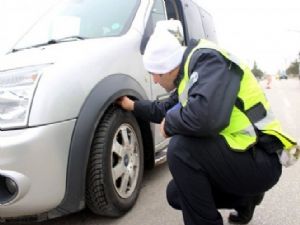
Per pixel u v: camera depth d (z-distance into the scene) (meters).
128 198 3.03
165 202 3.21
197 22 5.30
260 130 2.12
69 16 3.77
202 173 2.17
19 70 2.49
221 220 2.26
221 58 2.06
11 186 2.35
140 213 3.02
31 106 2.36
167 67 2.19
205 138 2.11
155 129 3.46
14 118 2.36
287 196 3.30
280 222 2.78
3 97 2.41
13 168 2.29
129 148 3.04
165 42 2.18
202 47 2.14
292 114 8.69
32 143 2.30
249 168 2.11
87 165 2.62
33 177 2.33
